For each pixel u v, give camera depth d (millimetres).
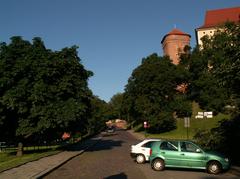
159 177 17781
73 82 34312
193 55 94062
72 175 18266
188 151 20188
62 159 26484
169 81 84625
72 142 51438
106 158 29297
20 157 29656
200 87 89312
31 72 31625
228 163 19656
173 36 138375
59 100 32812
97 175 18297
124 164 24422
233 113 24906
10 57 31750
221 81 18875
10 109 32375
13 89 31109
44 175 17922
